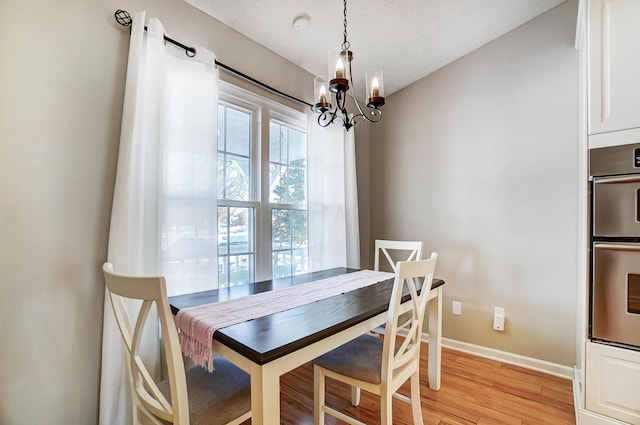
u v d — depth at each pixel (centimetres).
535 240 231
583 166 162
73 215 138
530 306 232
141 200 151
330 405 188
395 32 230
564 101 220
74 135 139
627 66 146
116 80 152
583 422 156
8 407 122
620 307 148
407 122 302
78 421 139
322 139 268
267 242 230
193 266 172
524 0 213
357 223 293
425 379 218
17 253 124
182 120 171
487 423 169
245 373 133
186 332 125
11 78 123
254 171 224
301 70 259
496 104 250
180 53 173
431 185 285
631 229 145
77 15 140
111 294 112
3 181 121
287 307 139
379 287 179
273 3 190
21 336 125
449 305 271
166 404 104
